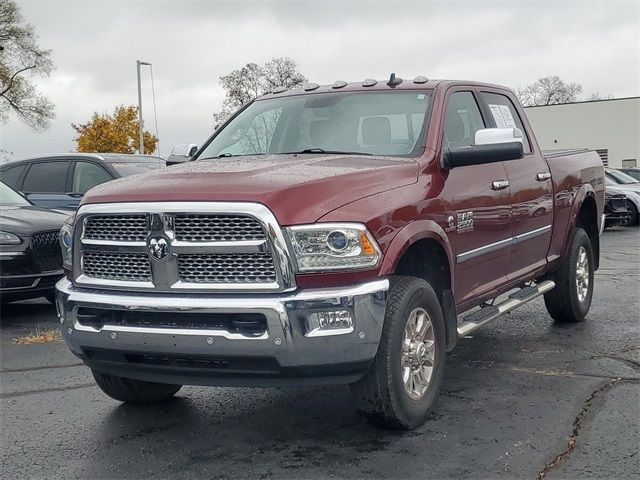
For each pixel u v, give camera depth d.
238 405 5.16
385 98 5.52
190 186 4.13
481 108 6.05
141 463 4.16
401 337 4.29
